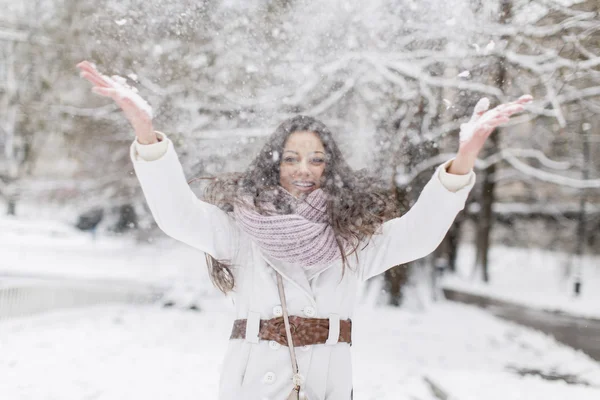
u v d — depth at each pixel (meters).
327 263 2.26
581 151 21.03
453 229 21.95
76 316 11.66
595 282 30.44
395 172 9.30
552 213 32.56
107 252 27.75
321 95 9.66
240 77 9.64
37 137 22.25
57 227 29.58
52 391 6.11
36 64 16.41
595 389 6.99
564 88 9.70
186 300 14.35
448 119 10.20
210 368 7.58
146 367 7.48
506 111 1.98
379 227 2.34
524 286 30.44
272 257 2.27
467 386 6.81
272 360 2.21
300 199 2.36
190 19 7.99
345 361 2.29
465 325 14.53
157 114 10.65
